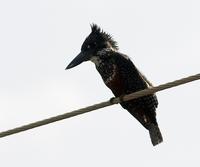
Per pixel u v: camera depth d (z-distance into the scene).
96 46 14.90
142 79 14.59
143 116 14.53
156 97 14.36
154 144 14.58
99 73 14.87
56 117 11.62
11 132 11.59
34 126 11.61
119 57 14.56
